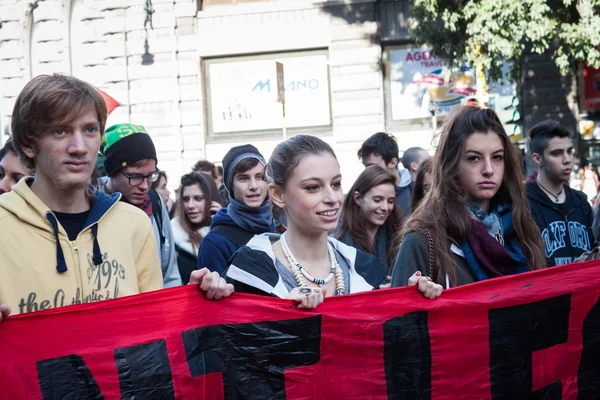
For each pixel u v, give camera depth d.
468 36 12.91
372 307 2.73
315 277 2.78
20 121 2.42
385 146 5.89
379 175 4.63
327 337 2.69
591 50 12.48
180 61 16.00
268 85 15.94
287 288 2.75
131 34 16.02
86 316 2.44
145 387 2.49
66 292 2.44
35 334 2.38
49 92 2.38
